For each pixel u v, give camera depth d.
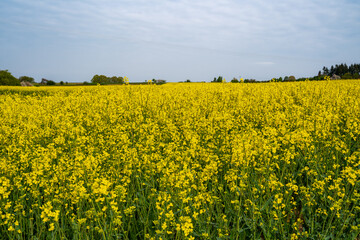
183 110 11.28
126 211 4.16
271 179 4.87
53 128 10.10
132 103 12.82
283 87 17.44
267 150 5.46
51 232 4.36
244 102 12.23
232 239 4.18
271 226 4.45
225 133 8.14
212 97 14.05
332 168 6.15
